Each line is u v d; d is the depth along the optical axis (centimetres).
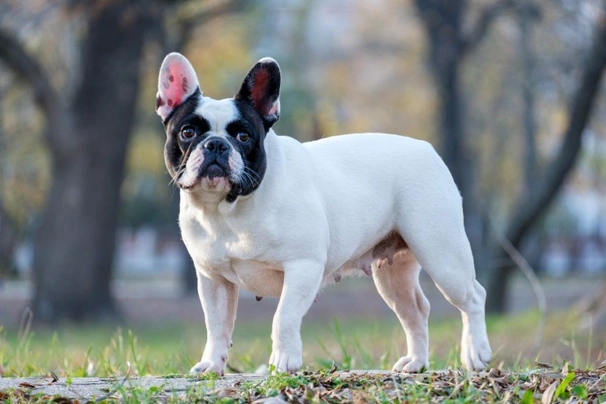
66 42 2352
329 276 606
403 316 639
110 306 2055
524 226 1748
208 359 570
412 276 636
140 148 3416
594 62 1541
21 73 1923
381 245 614
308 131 3856
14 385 552
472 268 602
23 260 4078
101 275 2036
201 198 533
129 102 2016
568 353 1001
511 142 3856
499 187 4075
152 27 1994
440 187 600
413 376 527
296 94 3806
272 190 538
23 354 803
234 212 535
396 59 3631
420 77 3606
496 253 1808
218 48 2877
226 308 577
